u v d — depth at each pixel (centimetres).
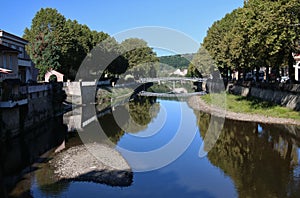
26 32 5872
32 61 5228
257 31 3122
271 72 6266
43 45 5444
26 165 2219
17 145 2805
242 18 3562
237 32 4372
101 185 1869
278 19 2938
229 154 2525
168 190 1803
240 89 6309
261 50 3534
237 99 5722
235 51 4341
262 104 4709
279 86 4491
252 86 5662
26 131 3219
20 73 4662
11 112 2822
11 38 4244
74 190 1794
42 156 2450
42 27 5616
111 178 1981
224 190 1800
